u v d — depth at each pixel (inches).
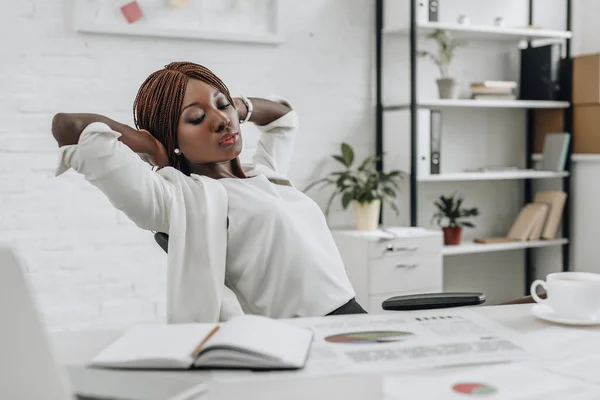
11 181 115.3
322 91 139.3
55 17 116.1
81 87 118.7
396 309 58.3
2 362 27.0
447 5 151.2
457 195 156.9
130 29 119.4
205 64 128.0
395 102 145.6
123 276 123.4
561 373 34.2
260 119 79.0
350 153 136.5
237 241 65.3
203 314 62.0
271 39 131.1
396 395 31.2
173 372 34.8
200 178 66.4
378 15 142.0
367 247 124.7
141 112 68.2
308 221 70.1
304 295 65.2
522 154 165.3
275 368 35.0
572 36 156.7
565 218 158.6
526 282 168.2
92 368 35.3
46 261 118.0
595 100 150.8
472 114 157.6
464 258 159.9
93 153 58.6
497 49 159.0
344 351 38.0
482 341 39.9
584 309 44.4
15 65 114.2
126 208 60.9
